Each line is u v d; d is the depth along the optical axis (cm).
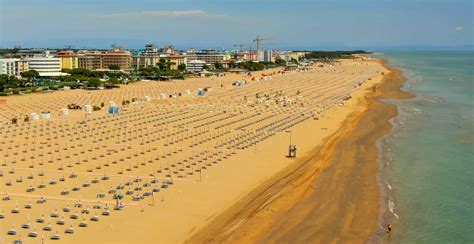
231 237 9931
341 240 10081
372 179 14162
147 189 12825
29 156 16575
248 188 13038
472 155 16788
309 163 15762
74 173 14362
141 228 10188
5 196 12056
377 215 11431
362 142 18938
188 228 10269
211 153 16975
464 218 11244
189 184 13300
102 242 9444
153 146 18138
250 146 18150
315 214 11431
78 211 11094
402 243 9981
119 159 16138
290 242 9894
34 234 9669
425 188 13338
